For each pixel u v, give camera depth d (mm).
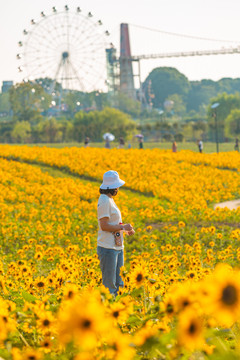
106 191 14688
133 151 94812
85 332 3953
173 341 4984
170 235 34531
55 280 11578
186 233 35875
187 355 4949
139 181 65250
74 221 41719
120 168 73500
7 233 35375
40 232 36844
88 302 4164
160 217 42438
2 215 42875
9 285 13664
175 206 48375
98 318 3969
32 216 43125
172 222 41688
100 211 14461
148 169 72375
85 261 19688
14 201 53031
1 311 6000
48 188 55688
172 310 5949
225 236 32531
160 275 14695
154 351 5188
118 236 14555
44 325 6066
